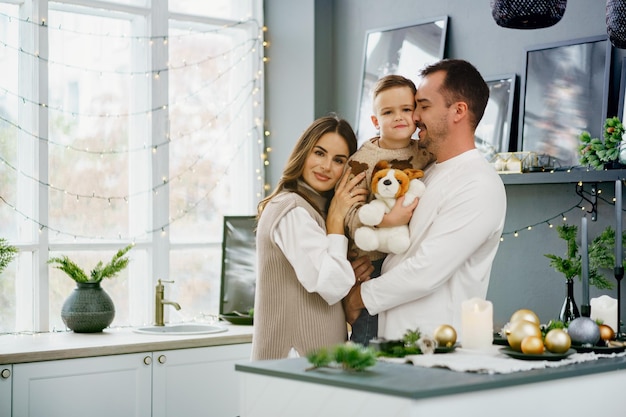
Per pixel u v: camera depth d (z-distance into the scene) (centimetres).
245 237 489
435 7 468
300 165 310
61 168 470
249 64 523
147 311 489
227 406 435
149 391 411
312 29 508
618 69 395
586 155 382
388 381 210
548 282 414
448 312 297
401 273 291
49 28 468
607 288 378
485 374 221
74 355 391
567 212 409
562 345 241
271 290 305
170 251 499
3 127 456
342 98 512
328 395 216
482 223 291
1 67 457
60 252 465
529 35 427
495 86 437
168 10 499
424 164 309
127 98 491
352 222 302
